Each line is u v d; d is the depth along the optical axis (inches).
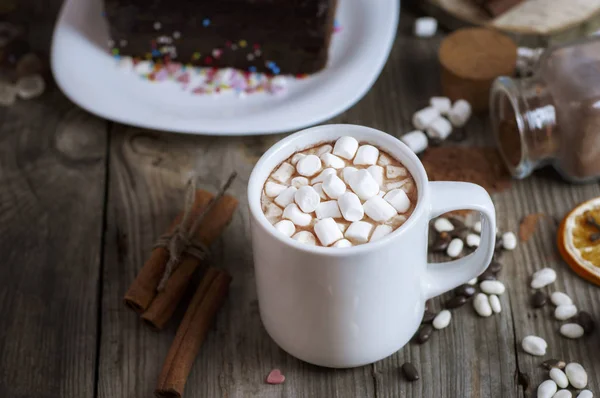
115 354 27.9
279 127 31.3
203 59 34.1
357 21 34.5
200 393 27.2
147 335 28.2
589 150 29.8
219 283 28.1
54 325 28.6
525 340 27.5
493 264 29.0
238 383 27.3
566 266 29.1
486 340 27.8
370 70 32.7
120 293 29.1
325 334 25.9
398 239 24.3
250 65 34.0
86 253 30.0
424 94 33.8
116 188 31.4
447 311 28.1
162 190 31.3
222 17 32.9
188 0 32.6
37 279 29.5
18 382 27.6
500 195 30.9
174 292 27.8
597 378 27.0
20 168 32.1
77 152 32.5
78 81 32.8
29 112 33.7
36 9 37.2
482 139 32.4
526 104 30.1
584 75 29.7
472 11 35.4
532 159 30.5
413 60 34.9
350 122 33.1
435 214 25.5
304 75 33.8
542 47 35.1
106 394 27.3
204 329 27.6
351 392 27.1
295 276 24.8
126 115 31.8
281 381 27.2
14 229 30.6
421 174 25.4
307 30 32.7
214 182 31.4
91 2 35.2
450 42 33.5
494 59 32.9
